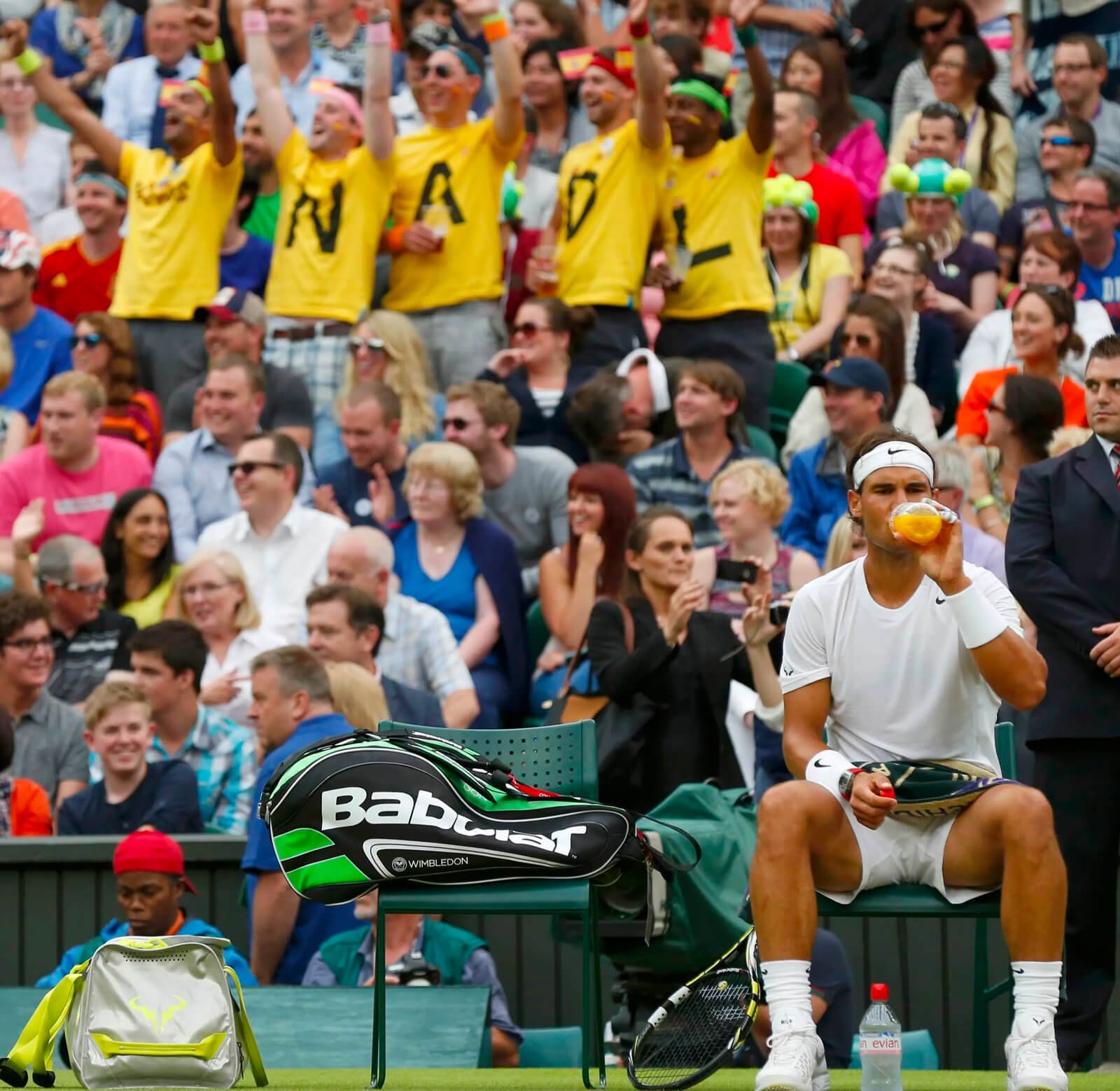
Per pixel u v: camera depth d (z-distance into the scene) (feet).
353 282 104.37
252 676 73.51
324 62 123.44
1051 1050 39.63
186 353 106.73
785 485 82.99
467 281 104.99
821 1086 41.78
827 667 44.09
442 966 67.10
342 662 79.56
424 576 89.15
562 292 104.22
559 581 87.81
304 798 46.47
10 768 82.28
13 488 96.73
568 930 58.90
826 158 117.19
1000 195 120.16
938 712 43.57
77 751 83.30
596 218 103.60
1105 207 107.24
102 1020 45.37
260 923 69.31
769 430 103.60
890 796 40.09
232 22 128.16
